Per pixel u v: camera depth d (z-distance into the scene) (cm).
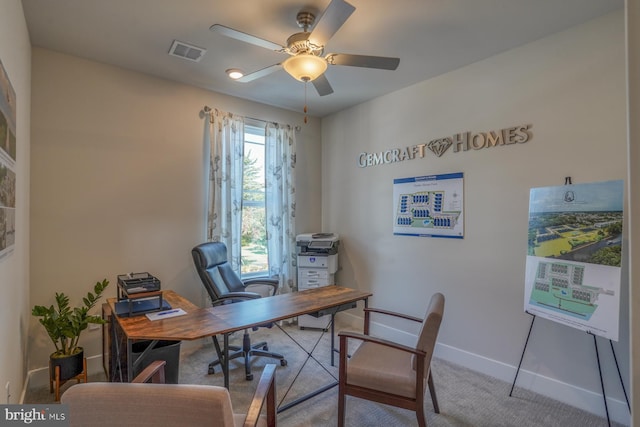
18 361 219
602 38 231
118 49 279
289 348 348
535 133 263
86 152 294
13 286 197
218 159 362
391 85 354
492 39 262
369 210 401
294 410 239
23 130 229
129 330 201
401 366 207
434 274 334
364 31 251
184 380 282
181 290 345
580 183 234
